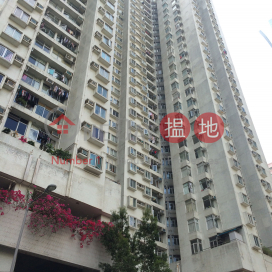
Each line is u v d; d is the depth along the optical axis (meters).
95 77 25.36
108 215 19.28
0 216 13.95
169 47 43.81
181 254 25.47
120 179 26.02
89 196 18.36
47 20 27.31
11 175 15.46
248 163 34.53
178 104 36.44
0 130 16.70
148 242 15.60
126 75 34.56
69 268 18.89
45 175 16.94
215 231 24.98
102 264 16.06
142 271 14.84
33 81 23.77
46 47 26.47
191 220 26.78
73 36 29.75
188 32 44.25
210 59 41.12
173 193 31.34
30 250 14.23
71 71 26.78
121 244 14.93
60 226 15.56
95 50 26.91
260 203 31.62
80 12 33.09
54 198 17.16
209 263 22.98
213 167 29.36
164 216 28.44
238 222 24.61
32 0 23.62
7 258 13.66
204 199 27.62
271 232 29.31
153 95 40.06
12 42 20.42
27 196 15.05
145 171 28.66
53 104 23.56
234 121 38.06
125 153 27.42
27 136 21.05
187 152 31.83
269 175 35.69
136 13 46.09
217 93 35.78
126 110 30.83
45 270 19.84
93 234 16.28
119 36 40.25
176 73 40.41
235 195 26.12
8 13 21.22
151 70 43.19
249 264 21.67
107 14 31.67
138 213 25.08
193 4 48.75
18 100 21.52
